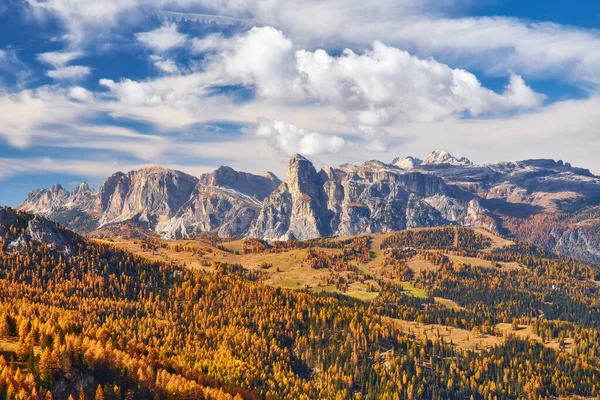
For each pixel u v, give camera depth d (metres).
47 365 194.25
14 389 175.50
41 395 181.88
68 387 194.75
